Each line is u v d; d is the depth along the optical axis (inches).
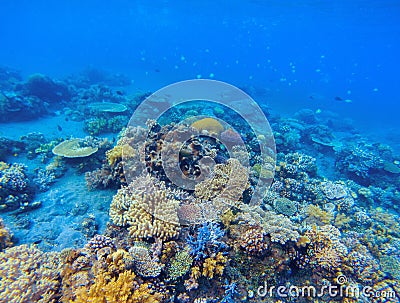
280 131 160.7
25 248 55.0
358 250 67.7
